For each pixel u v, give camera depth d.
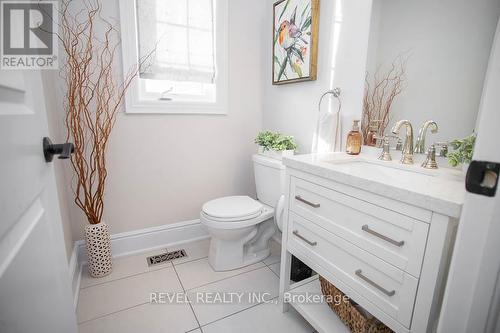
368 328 1.01
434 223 0.72
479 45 0.98
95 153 1.71
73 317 0.79
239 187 2.29
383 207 0.85
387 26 1.27
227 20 1.96
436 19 1.10
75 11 1.53
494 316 0.47
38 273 0.55
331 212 1.06
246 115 2.21
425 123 1.17
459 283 0.50
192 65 1.91
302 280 1.52
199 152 2.07
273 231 1.97
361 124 1.45
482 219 0.46
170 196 2.02
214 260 1.76
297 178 1.23
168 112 1.89
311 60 1.64
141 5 1.69
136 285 1.60
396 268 0.83
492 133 0.43
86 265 1.77
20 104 0.53
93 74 1.64
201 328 1.30
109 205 1.83
